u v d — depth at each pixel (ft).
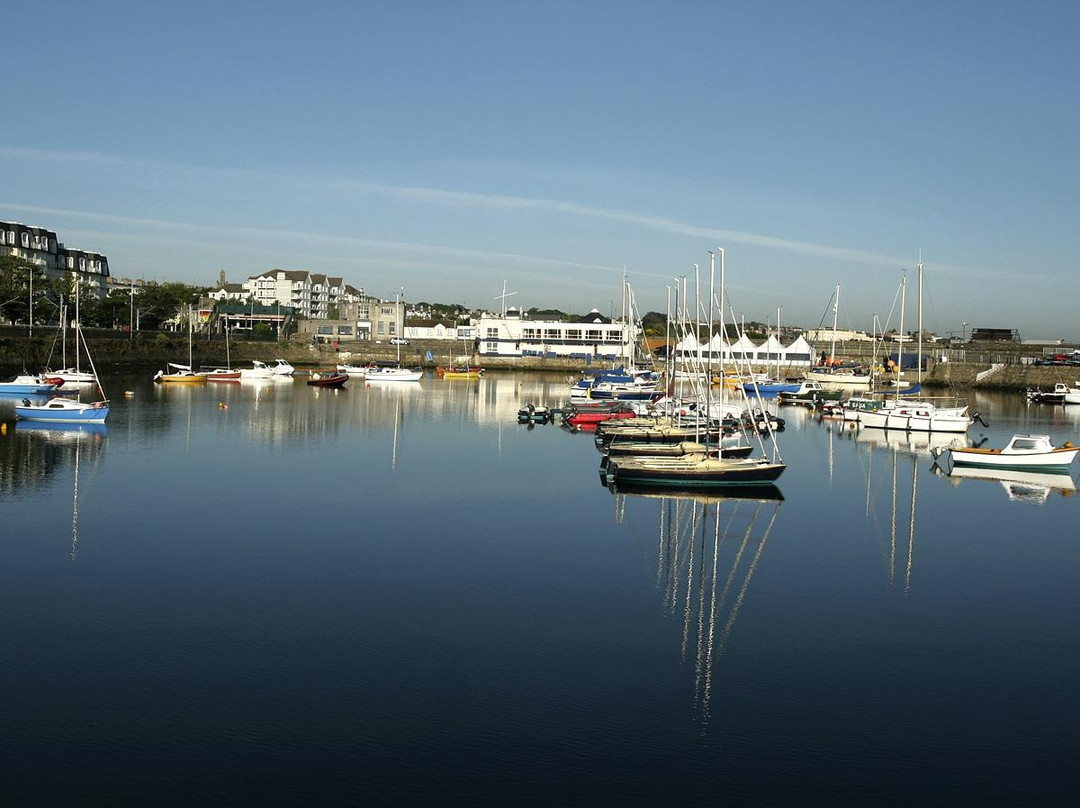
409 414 352.69
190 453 232.12
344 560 131.13
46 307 564.30
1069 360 622.13
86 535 142.72
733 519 162.20
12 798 68.39
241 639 99.55
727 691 88.48
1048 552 142.00
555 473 210.79
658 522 158.61
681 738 79.15
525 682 89.61
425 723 80.94
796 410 427.74
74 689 86.48
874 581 125.29
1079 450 222.89
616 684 89.66
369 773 72.84
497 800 69.41
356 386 524.52
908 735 80.53
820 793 71.41
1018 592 121.19
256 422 309.42
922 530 155.94
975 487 201.16
